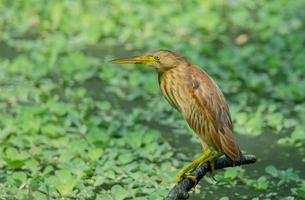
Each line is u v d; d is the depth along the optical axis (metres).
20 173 12.00
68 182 11.66
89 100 15.41
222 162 10.63
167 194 11.48
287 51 18.38
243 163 10.59
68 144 13.28
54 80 16.67
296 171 12.78
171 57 10.81
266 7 21.17
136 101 15.75
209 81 10.60
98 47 18.72
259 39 19.22
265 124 14.51
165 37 19.05
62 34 19.39
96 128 13.66
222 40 19.09
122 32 19.47
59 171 12.02
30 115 14.25
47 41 18.66
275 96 15.76
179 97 10.66
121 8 20.64
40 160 12.81
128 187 11.94
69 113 14.62
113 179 12.23
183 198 10.54
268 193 11.97
